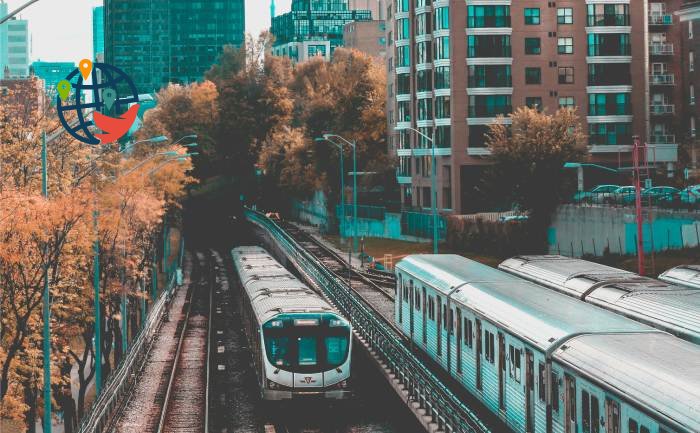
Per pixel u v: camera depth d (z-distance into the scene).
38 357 33.59
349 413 34.28
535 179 72.25
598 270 29.84
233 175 148.38
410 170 104.50
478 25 91.50
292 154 121.81
